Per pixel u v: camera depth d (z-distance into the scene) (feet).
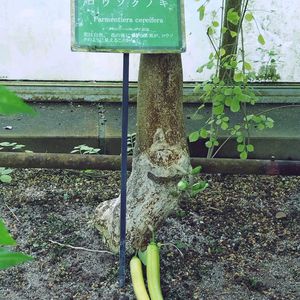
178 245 7.83
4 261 1.90
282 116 10.85
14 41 10.75
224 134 10.08
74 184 9.47
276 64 11.03
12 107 1.65
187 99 11.10
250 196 9.18
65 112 10.89
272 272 7.38
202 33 10.68
